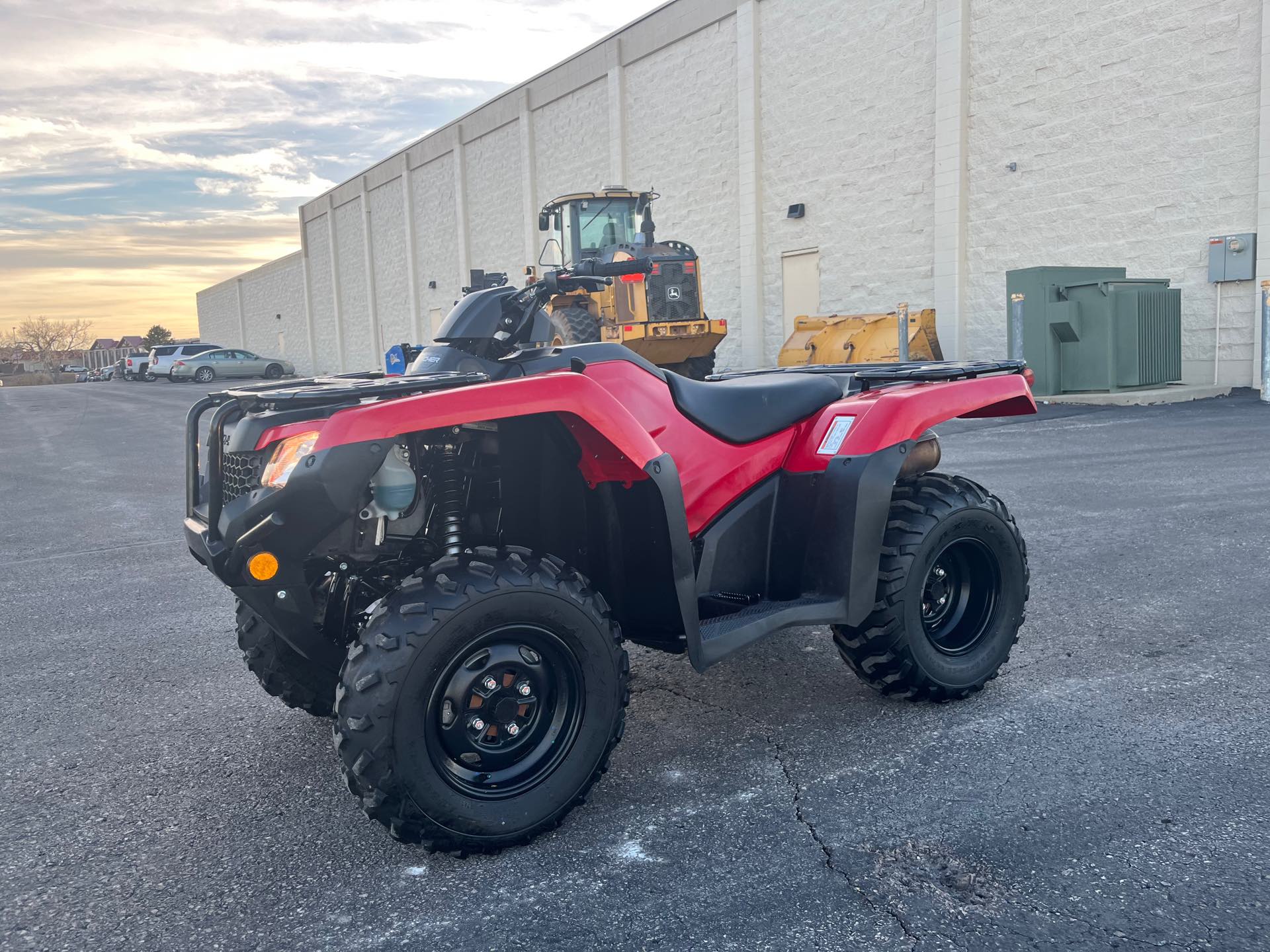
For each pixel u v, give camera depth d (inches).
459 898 86.9
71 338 3956.7
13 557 252.8
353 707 87.4
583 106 951.6
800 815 99.0
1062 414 428.5
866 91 660.1
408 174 1331.2
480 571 92.9
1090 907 80.5
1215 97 471.2
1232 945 74.8
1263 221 455.8
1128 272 518.6
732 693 135.3
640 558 116.3
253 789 111.9
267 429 92.2
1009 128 571.2
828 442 121.6
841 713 126.0
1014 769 106.6
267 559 89.0
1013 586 130.0
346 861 94.8
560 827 99.3
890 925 79.3
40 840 101.0
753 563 124.2
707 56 791.1
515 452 108.0
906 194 641.0
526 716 97.1
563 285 117.4
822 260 713.6
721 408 121.0
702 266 831.7
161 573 227.6
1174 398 443.5
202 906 87.4
